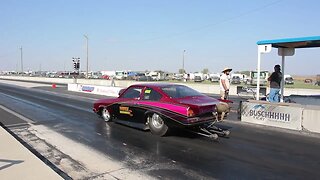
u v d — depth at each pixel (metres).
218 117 8.52
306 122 9.35
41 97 22.22
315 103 13.32
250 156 6.62
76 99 20.67
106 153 6.91
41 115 12.73
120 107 9.85
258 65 11.77
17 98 21.22
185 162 6.21
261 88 25.48
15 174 5.02
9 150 6.41
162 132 8.43
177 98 8.41
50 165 6.11
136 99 9.29
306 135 8.77
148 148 7.30
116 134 8.87
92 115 12.67
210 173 5.57
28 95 24.17
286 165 6.02
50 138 8.42
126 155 6.74
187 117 7.81
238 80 59.00
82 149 7.27
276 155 6.71
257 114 10.67
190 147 7.37
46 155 6.80
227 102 8.88
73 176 5.50
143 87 9.28
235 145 7.55
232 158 6.47
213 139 8.12
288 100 13.66
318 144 7.70
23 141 8.09
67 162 6.30
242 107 11.20
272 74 12.20
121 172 5.66
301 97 13.92
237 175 5.46
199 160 6.33
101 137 8.50
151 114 8.69
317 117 9.12
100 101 11.14
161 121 8.44
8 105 16.61
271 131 9.34
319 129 9.06
